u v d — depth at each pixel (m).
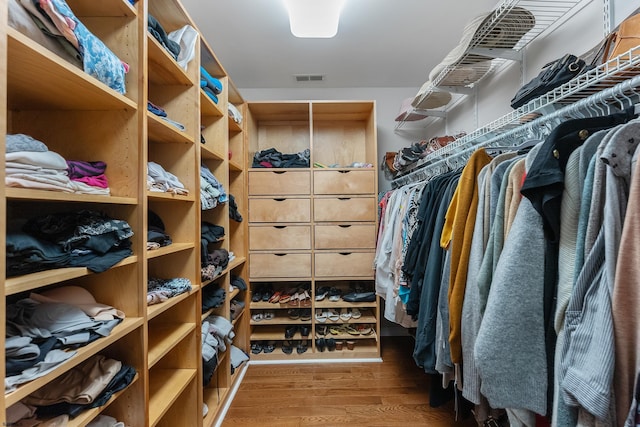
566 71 0.92
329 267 2.22
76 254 0.74
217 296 1.60
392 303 1.70
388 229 1.87
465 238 0.99
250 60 2.23
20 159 0.63
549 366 0.69
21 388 0.57
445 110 2.41
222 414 1.60
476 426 1.50
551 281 0.70
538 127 1.02
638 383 0.49
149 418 0.96
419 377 1.99
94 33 0.95
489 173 0.94
